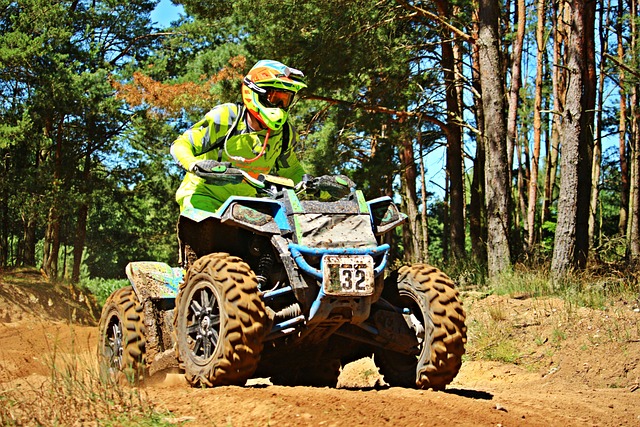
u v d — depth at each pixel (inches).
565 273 571.2
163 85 1239.5
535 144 1081.4
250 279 241.8
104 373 296.8
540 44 1090.1
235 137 288.8
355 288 243.8
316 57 855.1
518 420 220.8
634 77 926.4
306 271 244.4
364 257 247.4
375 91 936.9
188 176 288.2
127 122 1395.2
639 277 521.7
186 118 1262.3
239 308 235.8
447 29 1023.0
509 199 714.8
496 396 284.4
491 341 423.5
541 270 601.9
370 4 866.1
